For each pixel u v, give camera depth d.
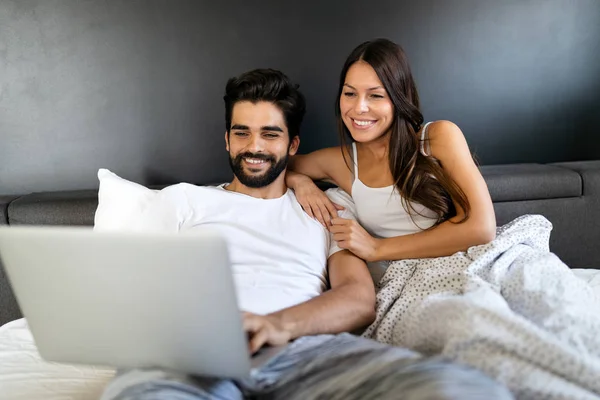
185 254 0.96
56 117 2.05
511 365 1.11
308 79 2.14
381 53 1.62
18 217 1.86
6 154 2.06
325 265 1.63
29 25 1.99
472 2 2.16
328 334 1.37
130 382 1.09
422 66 2.18
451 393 0.92
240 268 1.54
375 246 1.61
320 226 1.65
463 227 1.57
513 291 1.39
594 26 2.24
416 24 2.15
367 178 1.73
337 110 1.78
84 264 1.02
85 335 1.12
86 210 1.86
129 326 1.07
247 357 1.03
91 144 2.09
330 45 2.12
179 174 2.14
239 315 1.00
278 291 1.50
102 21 2.01
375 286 1.67
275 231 1.60
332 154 1.82
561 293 1.34
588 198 2.04
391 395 0.98
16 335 1.60
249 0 2.06
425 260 1.60
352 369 1.08
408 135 1.66
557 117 2.29
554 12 2.21
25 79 2.02
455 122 2.24
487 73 2.22
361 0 2.11
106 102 2.07
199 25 2.05
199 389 1.08
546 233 1.66
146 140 2.10
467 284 1.38
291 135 1.66
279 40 2.10
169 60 2.06
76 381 1.38
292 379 1.14
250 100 1.59
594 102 2.30
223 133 2.13
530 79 2.25
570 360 1.09
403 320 1.40
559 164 2.16
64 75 2.03
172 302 1.01
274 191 1.67
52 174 2.09
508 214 2.01
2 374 1.39
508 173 2.02
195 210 1.59
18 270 1.08
